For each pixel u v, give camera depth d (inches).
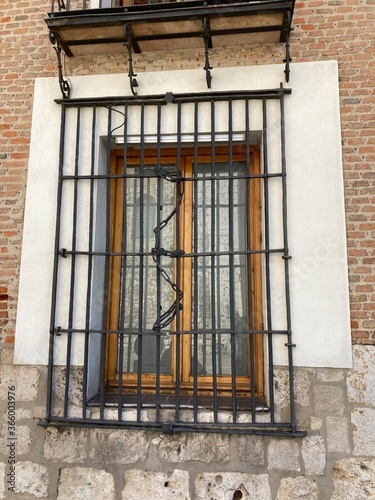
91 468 114.3
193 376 122.3
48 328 121.3
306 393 111.2
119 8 116.5
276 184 119.2
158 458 112.7
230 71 125.8
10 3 142.4
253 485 108.7
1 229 128.8
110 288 130.4
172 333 114.2
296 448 109.1
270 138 121.4
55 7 138.4
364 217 117.3
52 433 117.0
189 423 111.3
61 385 118.6
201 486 110.0
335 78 122.5
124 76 130.3
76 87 131.3
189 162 134.2
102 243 130.5
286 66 120.4
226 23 117.9
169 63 130.4
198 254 116.6
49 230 125.5
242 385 122.8
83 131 128.8
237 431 109.7
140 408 114.2
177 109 125.6
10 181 130.6
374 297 113.7
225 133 123.3
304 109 121.7
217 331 112.5
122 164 137.2
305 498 106.8
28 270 124.2
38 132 130.3
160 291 124.8
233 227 125.1
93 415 117.0
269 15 114.3
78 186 126.1
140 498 111.2
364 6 127.8
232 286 114.5
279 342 113.7
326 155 119.3
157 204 122.8
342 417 109.3
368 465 106.6
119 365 115.6
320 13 128.2
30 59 137.3
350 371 111.0
